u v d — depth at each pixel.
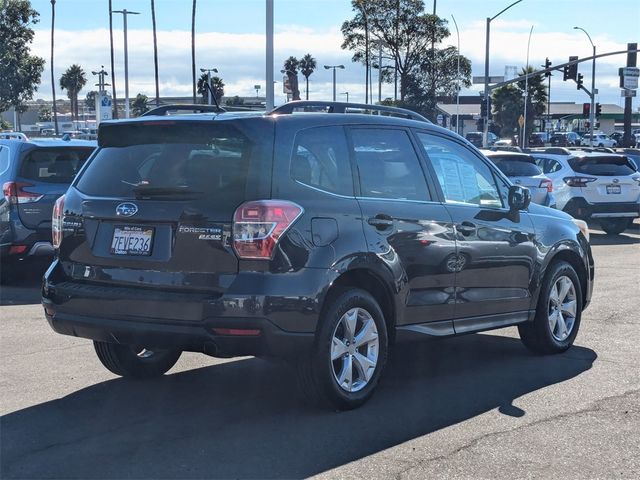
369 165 5.91
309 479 4.53
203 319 5.07
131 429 5.34
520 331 7.43
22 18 43.41
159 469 4.66
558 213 7.75
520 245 6.95
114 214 5.47
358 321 5.68
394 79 54.34
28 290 10.79
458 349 7.70
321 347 5.37
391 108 6.54
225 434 5.24
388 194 5.95
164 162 5.48
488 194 6.93
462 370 6.89
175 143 5.52
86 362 7.04
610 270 12.86
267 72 19.25
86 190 5.77
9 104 43.94
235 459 4.81
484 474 4.61
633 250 15.92
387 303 5.92
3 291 10.71
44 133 72.25
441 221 6.22
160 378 6.57
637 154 23.70
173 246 5.24
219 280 5.11
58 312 5.64
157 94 52.22
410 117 6.74
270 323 5.07
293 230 5.18
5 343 7.72
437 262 6.16
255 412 5.68
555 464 4.77
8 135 13.36
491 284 6.70
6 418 5.56
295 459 4.81
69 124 91.38
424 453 4.92
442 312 6.28
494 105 79.75
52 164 10.73
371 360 5.75
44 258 10.64
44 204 10.52
